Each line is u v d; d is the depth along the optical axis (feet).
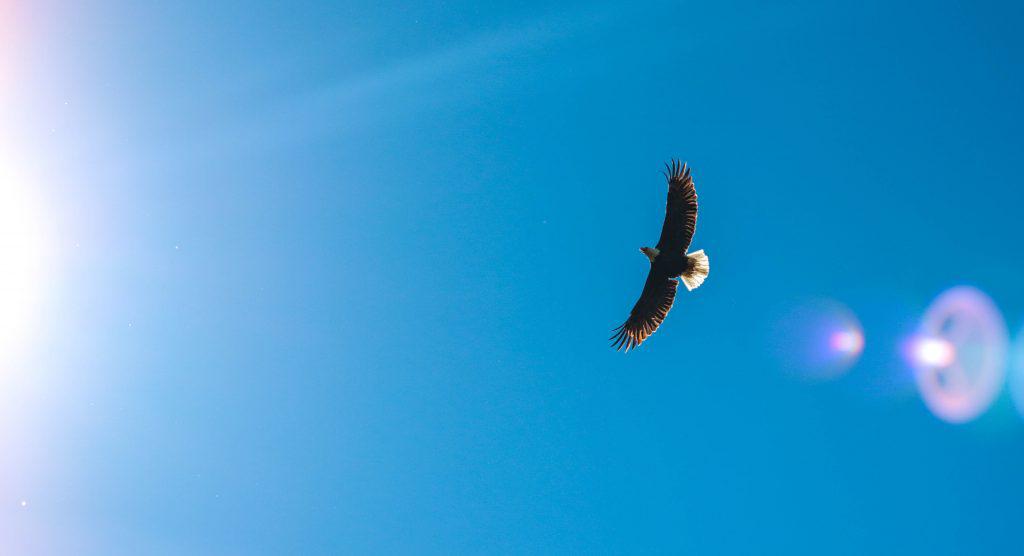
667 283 105.50
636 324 106.52
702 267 104.27
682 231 104.68
